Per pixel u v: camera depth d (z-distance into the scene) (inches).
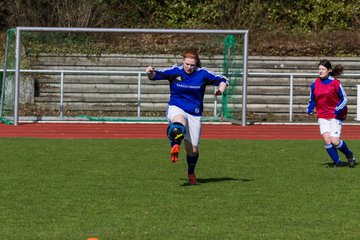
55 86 2145.7
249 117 2117.4
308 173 1006.4
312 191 859.4
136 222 685.9
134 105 2130.9
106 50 2269.9
